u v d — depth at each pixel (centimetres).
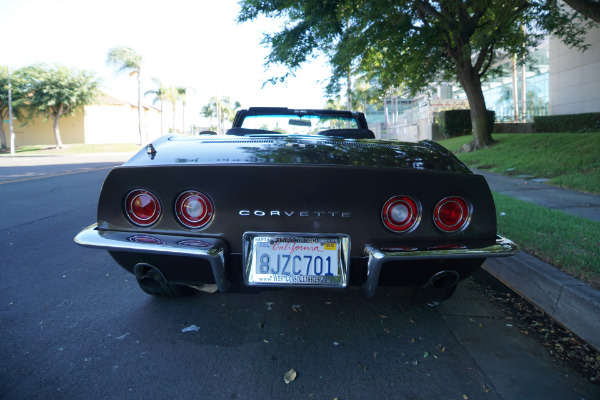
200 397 206
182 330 274
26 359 238
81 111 3988
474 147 1400
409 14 1094
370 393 211
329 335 269
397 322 288
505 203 608
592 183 735
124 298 327
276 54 1033
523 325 286
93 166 1705
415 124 2728
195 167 230
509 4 1077
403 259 221
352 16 1033
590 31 1722
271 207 231
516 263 348
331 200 230
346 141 309
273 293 337
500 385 219
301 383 218
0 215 647
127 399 203
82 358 240
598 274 308
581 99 1808
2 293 337
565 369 234
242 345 256
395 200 233
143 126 5003
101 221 241
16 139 4441
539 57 2314
